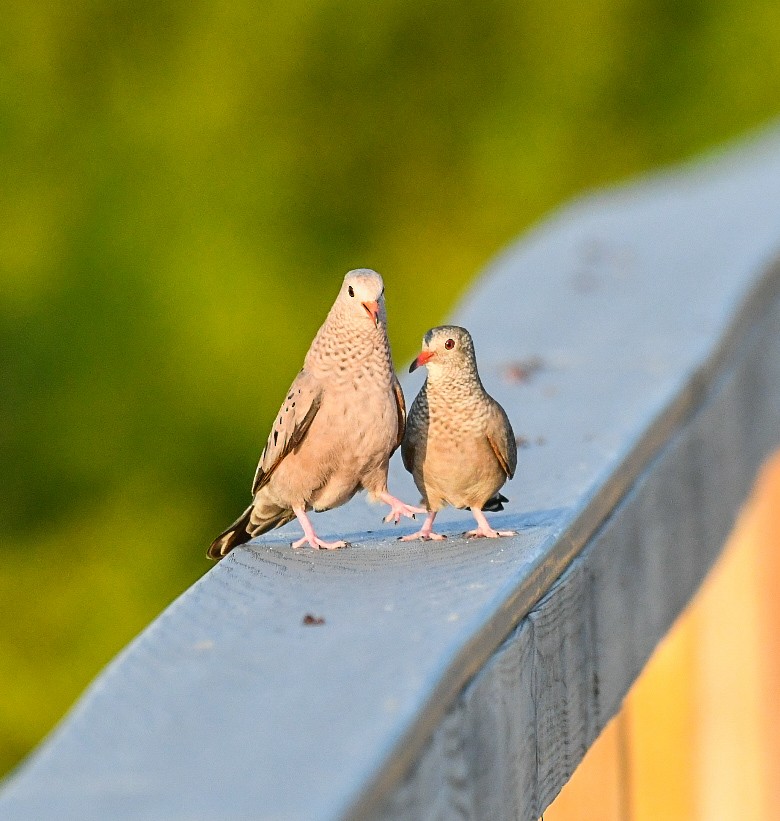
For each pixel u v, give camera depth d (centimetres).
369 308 655
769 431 1112
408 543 604
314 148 2712
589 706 569
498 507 646
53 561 2389
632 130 3023
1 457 2402
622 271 1204
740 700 980
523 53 2905
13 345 2456
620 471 659
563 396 821
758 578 1059
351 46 2753
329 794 315
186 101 2575
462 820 398
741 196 1627
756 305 1091
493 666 433
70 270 2486
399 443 683
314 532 642
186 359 2462
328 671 393
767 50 3062
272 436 684
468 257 2812
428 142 2836
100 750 342
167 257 2500
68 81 2575
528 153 2884
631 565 658
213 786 321
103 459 2402
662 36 3056
